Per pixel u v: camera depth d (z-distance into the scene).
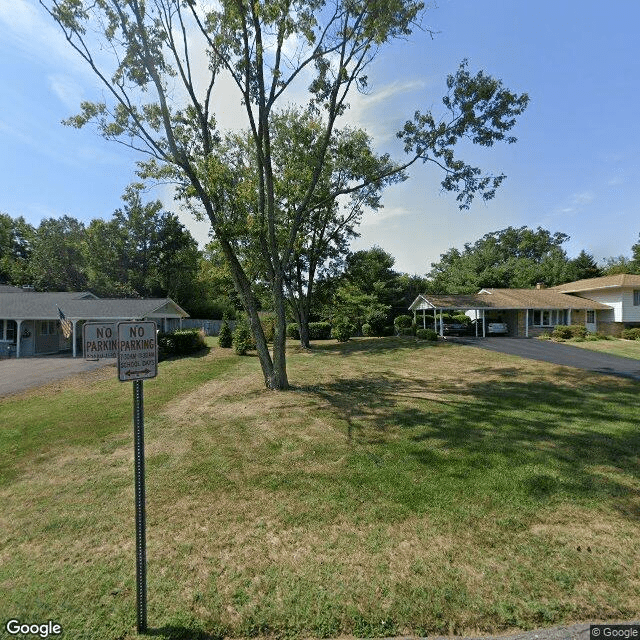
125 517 4.45
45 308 22.95
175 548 3.85
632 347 20.12
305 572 3.47
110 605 3.12
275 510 4.54
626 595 3.14
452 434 6.95
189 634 2.85
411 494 4.81
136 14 9.02
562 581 3.30
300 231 20.34
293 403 9.52
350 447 6.45
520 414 8.23
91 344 2.81
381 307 34.59
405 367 15.35
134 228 44.53
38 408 9.48
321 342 27.42
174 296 45.03
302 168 13.66
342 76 10.49
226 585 3.32
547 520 4.22
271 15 8.95
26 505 4.75
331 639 2.82
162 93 9.66
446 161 11.87
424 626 2.89
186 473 5.59
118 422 8.16
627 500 4.64
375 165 14.47
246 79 10.19
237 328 21.38
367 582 3.33
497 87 10.84
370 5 9.57
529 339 24.44
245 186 10.58
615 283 27.84
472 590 3.21
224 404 9.65
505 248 56.78
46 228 44.47
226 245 10.91
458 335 29.94
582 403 9.15
